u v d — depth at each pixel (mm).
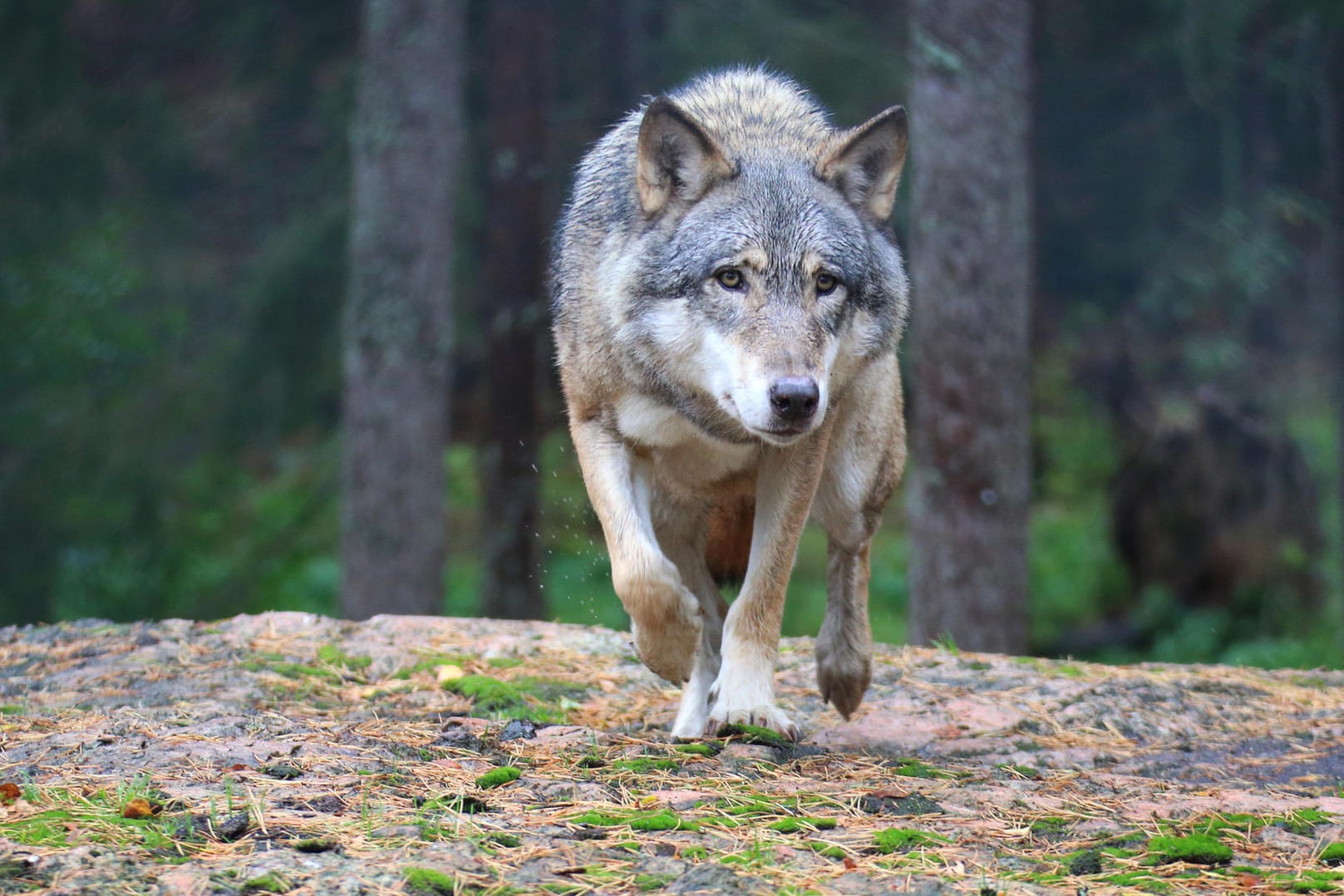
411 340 15492
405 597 15680
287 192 21594
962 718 6512
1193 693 7191
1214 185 18422
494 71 17375
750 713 5648
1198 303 18672
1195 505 19703
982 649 11844
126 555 19516
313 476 22219
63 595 19188
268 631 7996
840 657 6402
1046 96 18812
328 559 22000
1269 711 6965
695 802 4496
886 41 17641
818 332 5469
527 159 17406
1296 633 18797
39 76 20719
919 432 12078
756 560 5852
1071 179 19031
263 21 19828
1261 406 19859
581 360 6023
